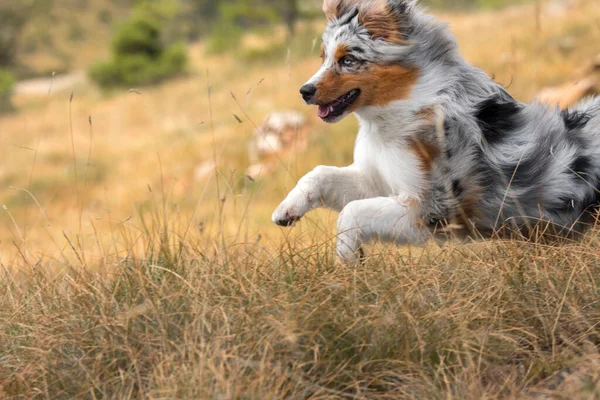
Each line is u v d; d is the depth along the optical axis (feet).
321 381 20.01
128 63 193.26
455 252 26.37
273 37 193.57
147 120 149.18
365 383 20.49
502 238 28.22
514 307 22.59
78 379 21.21
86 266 27.71
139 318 22.65
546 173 28.07
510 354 21.57
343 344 21.18
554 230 28.25
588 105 30.89
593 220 28.71
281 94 127.34
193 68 193.57
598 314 22.26
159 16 232.32
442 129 26.04
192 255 27.12
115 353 21.77
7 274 28.89
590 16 111.14
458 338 20.89
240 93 142.00
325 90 27.99
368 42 27.73
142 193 93.40
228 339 21.06
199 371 19.39
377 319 21.34
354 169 30.19
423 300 22.45
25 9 284.61
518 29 117.29
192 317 22.24
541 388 19.93
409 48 27.81
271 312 22.27
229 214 56.49
